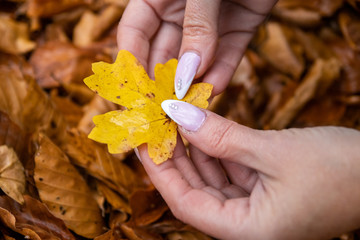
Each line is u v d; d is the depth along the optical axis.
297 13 0.34
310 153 0.17
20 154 0.22
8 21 0.31
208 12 0.19
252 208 0.18
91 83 0.19
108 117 0.19
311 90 0.31
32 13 0.32
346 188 0.17
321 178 0.17
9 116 0.23
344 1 0.34
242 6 0.24
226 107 0.30
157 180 0.19
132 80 0.20
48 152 0.21
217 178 0.21
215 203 0.18
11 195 0.19
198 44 0.20
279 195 0.17
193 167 0.20
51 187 0.20
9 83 0.24
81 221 0.21
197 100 0.20
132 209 0.21
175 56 0.24
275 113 0.31
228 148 0.18
